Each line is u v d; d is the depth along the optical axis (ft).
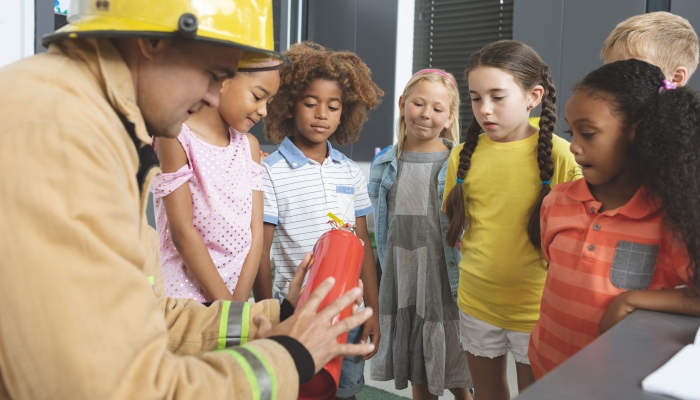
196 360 2.14
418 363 6.22
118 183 1.97
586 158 3.43
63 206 1.79
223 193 4.25
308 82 5.24
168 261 4.23
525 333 5.21
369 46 11.31
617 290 3.40
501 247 5.25
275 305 3.18
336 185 5.46
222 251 4.29
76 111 1.92
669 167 3.07
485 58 5.23
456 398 6.39
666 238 3.22
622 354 2.23
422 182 6.26
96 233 1.85
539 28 9.62
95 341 1.78
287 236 5.25
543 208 4.14
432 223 6.17
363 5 11.31
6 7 7.10
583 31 9.26
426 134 6.22
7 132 1.81
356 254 3.26
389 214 6.50
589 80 3.46
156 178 3.94
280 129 5.81
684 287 2.97
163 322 2.04
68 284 1.76
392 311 6.44
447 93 6.20
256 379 2.16
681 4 8.45
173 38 2.14
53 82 2.01
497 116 5.18
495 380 5.51
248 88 4.26
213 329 2.98
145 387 1.87
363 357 5.31
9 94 1.91
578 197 3.73
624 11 8.93
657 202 3.22
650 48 5.03
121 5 2.18
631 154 3.31
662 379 1.91
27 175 1.77
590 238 3.55
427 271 6.13
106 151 1.95
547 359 3.85
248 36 2.37
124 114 2.19
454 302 6.15
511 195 5.26
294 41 11.97
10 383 1.85
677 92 3.16
